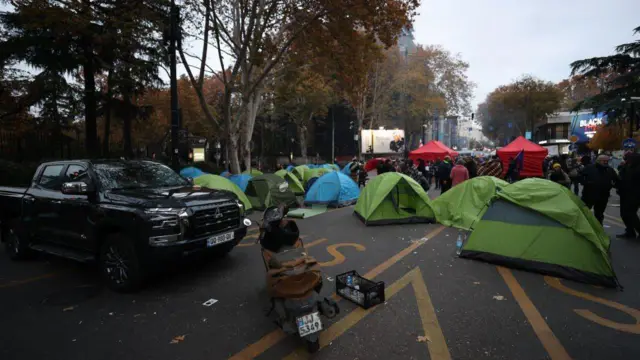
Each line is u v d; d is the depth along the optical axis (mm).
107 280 4875
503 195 5984
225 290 4777
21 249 6219
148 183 5762
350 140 56625
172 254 4551
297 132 50656
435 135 80062
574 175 12609
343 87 16109
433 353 3193
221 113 32625
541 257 5309
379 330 3635
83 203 5195
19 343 3441
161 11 12766
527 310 4062
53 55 15352
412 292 4645
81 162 5719
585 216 5473
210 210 5098
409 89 45656
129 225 4605
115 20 12273
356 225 9188
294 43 15797
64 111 19000
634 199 7227
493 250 5797
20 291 4824
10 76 16516
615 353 3162
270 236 4020
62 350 3316
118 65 17734
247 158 17469
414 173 18812
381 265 5812
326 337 3508
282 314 3406
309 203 12938
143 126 28406
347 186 13219
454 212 9281
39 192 5961
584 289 4676
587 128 43281
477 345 3322
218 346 3365
